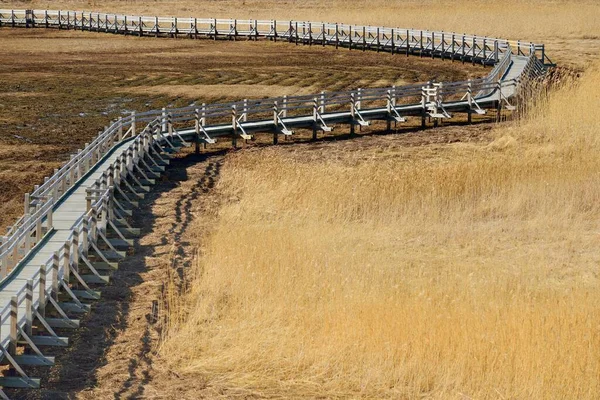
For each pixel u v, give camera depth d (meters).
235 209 38.53
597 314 26.25
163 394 22.94
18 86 71.44
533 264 32.28
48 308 26.45
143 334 26.34
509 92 60.53
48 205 32.59
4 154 49.06
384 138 53.38
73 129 56.16
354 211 38.31
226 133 50.47
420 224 36.75
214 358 24.70
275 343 25.12
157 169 43.97
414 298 27.38
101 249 33.12
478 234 35.72
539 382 22.48
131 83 73.62
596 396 22.22
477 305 27.22
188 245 34.34
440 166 44.81
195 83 73.75
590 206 38.47
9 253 28.06
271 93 69.50
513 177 41.41
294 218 37.28
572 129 51.19
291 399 22.67
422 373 23.28
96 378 23.73
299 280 29.09
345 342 24.70
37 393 22.88
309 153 49.41
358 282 29.08
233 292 28.64
